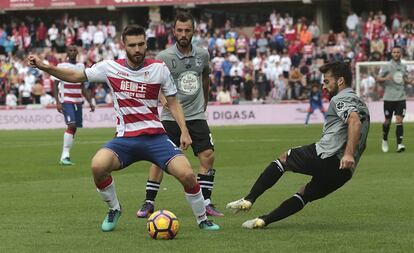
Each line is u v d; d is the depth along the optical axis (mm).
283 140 49719
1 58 86812
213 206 20891
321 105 67500
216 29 87250
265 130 61031
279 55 78812
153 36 85312
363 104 17656
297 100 74938
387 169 31828
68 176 31547
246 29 90250
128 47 17719
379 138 50406
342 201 22781
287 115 72875
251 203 18125
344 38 80125
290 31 81062
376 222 19062
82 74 18047
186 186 17969
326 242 16406
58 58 86500
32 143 51625
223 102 74562
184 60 21375
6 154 42844
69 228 18672
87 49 86312
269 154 40312
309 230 17969
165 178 29750
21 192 26094
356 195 24047
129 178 30078
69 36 87750
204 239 16922
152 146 18047
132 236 17453
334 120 17719
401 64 39938
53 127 74875
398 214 20328
